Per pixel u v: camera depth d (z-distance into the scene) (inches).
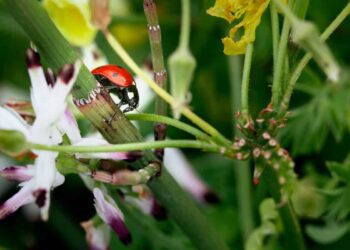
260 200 7.7
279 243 7.2
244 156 5.7
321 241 7.3
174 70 5.2
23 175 5.8
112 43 5.6
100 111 5.8
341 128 7.6
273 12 5.8
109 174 5.8
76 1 7.1
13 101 5.9
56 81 5.6
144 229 7.3
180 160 7.2
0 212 5.8
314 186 7.1
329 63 5.2
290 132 7.7
